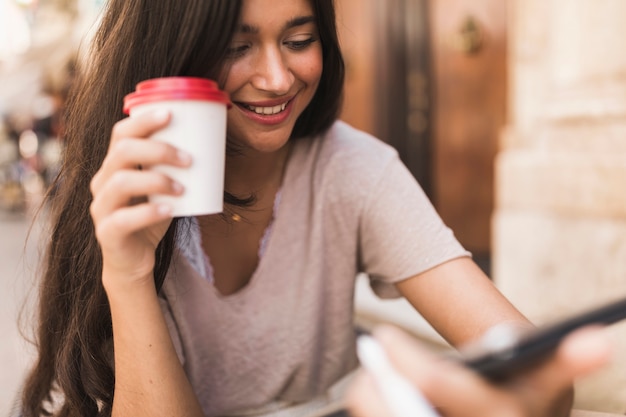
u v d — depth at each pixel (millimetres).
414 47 4289
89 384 1112
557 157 2625
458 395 472
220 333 1216
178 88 757
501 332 525
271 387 1268
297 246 1226
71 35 9734
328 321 1301
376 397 497
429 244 1169
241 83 975
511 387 494
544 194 2682
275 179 1229
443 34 4113
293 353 1252
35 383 1260
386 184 1217
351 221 1230
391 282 1229
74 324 1100
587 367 471
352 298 1321
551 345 505
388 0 4355
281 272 1222
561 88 2621
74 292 1114
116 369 973
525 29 2818
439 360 508
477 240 4098
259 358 1246
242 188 1211
